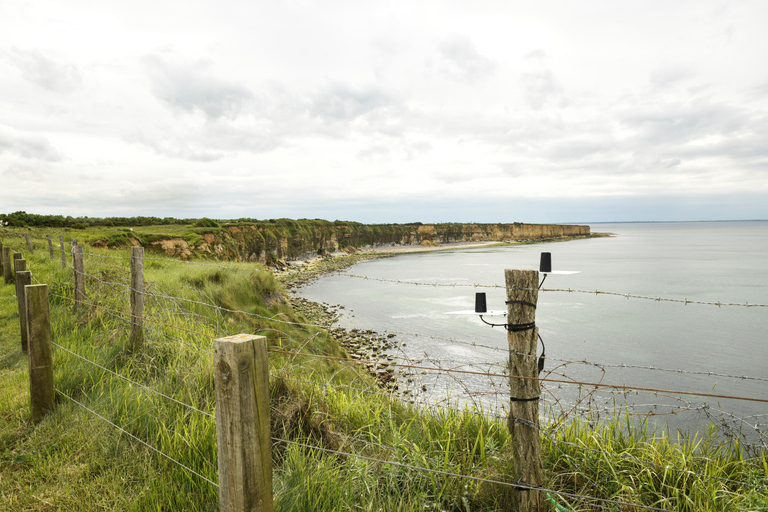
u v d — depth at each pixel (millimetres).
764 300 33438
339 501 2801
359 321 25844
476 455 3688
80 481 3143
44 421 4039
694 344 20781
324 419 3896
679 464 3404
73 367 4984
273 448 3514
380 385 8234
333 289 43625
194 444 3266
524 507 2912
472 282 47219
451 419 4184
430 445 3656
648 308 31703
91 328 6668
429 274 57344
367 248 120625
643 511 2957
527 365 2936
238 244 57938
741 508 2889
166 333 6266
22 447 3670
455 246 146750
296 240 79875
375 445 3732
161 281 10461
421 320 26203
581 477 3416
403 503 2947
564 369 16750
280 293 14992
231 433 1920
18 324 7836
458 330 23219
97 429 3791
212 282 12234
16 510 2869
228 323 9586
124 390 4316
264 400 2012
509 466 3318
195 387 4277
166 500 2865
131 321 5590
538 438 2934
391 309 30672
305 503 2812
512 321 2965
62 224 43938
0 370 5684
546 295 38656
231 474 1944
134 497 2932
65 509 2875
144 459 3342
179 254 34500
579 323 25812
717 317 27984
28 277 6211
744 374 16438
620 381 15125
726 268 61438
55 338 6164
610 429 4004
